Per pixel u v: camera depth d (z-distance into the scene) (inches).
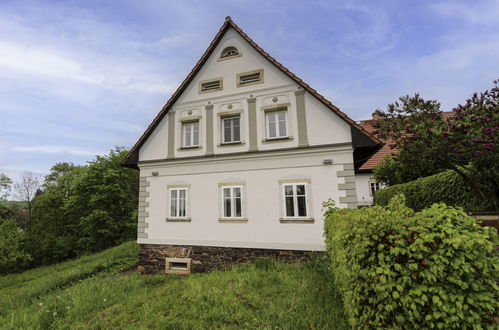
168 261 406.0
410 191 425.7
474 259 98.4
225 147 411.2
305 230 354.0
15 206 1080.8
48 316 225.9
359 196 731.4
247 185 389.4
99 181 940.6
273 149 385.1
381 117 361.1
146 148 458.6
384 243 114.9
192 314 189.5
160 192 434.3
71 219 975.0
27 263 798.5
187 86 455.5
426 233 106.5
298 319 162.6
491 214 259.6
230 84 428.5
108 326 188.4
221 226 391.2
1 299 361.7
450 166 295.9
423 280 104.4
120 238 924.0
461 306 95.0
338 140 362.6
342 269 136.3
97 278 358.0
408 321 105.6
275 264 310.5
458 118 281.0
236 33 443.5
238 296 211.0
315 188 360.5
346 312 145.4
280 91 399.9
